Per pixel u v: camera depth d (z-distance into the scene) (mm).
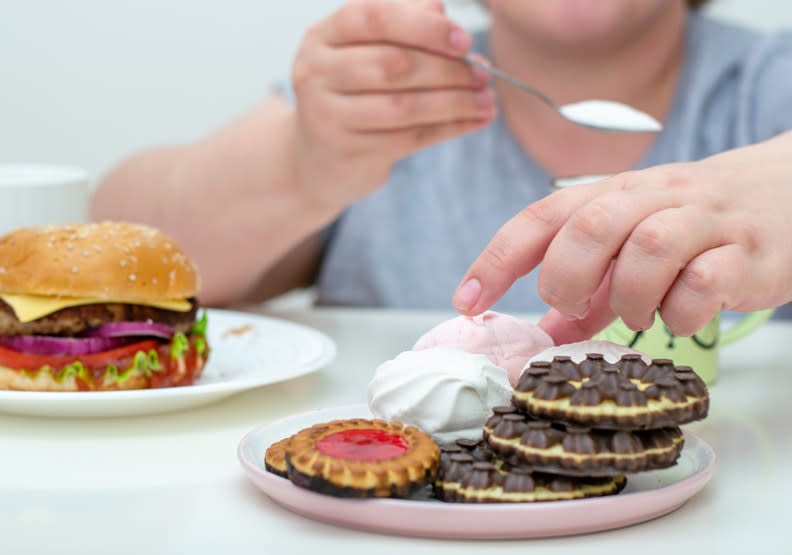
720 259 539
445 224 1357
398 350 827
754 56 1303
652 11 1202
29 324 674
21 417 654
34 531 498
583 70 1274
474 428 547
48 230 708
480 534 481
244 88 1896
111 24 1905
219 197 1165
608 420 489
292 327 801
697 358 706
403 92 836
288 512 516
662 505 498
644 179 573
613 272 540
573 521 483
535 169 1354
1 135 1953
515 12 1224
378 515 485
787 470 567
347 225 1380
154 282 697
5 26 1922
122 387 678
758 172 585
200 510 519
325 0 1847
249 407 676
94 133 1949
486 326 596
